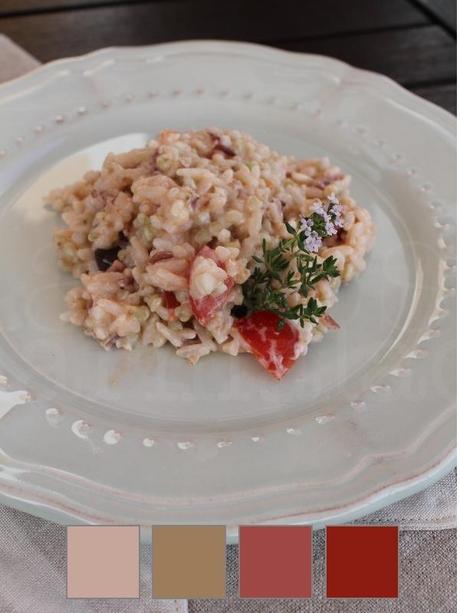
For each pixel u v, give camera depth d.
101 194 0.26
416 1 0.44
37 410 0.21
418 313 0.25
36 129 0.31
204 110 0.33
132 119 0.32
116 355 0.23
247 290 0.24
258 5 0.44
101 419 0.21
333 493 0.19
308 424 0.21
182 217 0.23
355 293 0.26
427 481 0.19
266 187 0.26
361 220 0.26
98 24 0.42
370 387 0.22
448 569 0.20
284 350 0.23
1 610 0.18
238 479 0.19
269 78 0.34
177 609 0.19
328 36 0.42
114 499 0.19
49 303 0.25
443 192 0.29
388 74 0.39
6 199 0.29
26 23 0.42
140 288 0.24
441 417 0.21
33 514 0.19
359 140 0.31
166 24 0.43
